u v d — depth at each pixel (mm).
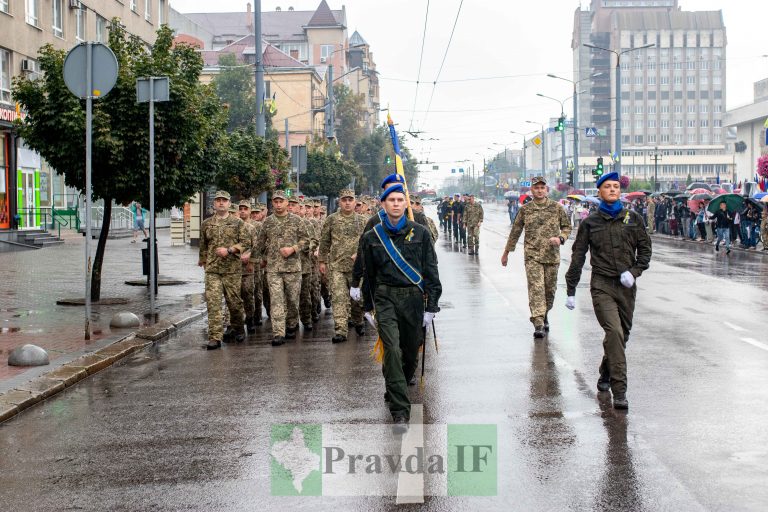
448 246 34500
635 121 162625
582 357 9883
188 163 16109
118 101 15094
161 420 7328
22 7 32500
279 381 8922
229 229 11508
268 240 11820
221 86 65562
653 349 10250
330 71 50188
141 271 22750
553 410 7312
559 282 19281
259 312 13883
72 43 36500
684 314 13555
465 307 14922
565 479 5484
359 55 120125
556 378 8672
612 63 161625
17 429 7160
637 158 152625
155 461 6105
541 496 5184
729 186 49281
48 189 37875
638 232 7703
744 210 31453
